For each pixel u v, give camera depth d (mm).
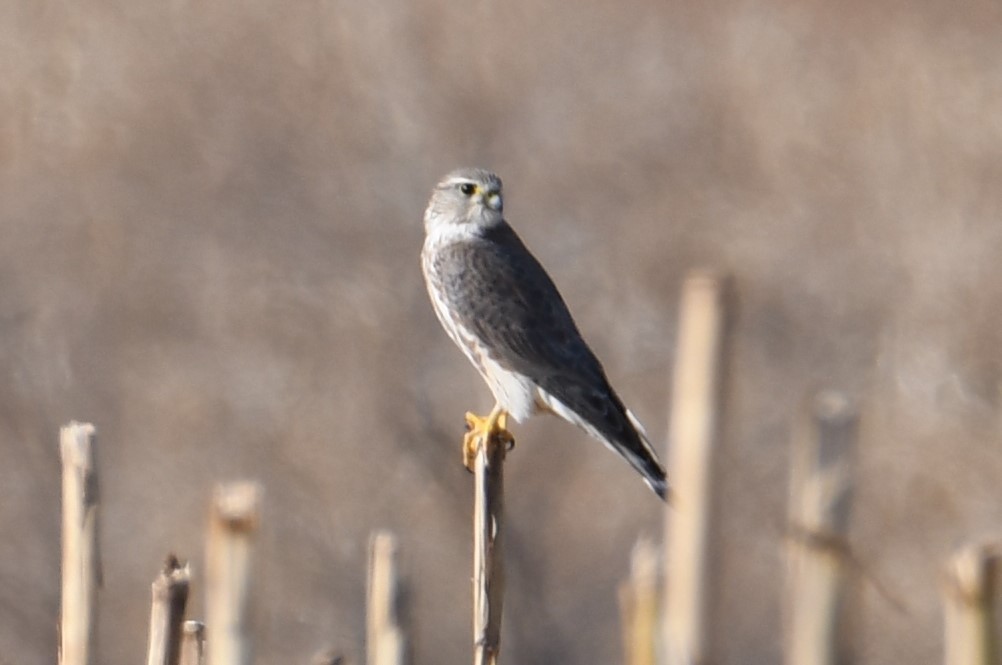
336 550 15766
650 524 15883
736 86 21531
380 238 18469
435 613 15562
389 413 16688
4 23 20688
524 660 15352
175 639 5723
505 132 20406
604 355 17688
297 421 16672
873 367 17781
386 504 16188
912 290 18656
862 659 13703
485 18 21641
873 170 20406
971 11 23062
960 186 20094
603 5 22344
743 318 18312
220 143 19516
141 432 16656
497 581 6383
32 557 15516
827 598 6422
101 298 17812
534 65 21312
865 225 19578
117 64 20312
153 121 19703
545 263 18859
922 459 16453
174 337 17531
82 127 19547
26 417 16562
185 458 16453
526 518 15945
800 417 15562
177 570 5824
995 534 15461
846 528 6414
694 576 6605
